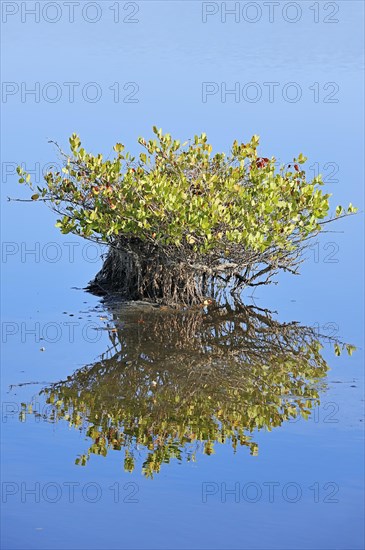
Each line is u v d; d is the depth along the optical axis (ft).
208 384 63.67
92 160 78.64
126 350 69.82
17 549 43.80
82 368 66.33
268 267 84.28
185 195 75.25
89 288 85.10
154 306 80.43
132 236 80.28
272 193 75.51
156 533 45.37
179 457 53.26
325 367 66.90
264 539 44.80
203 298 82.28
